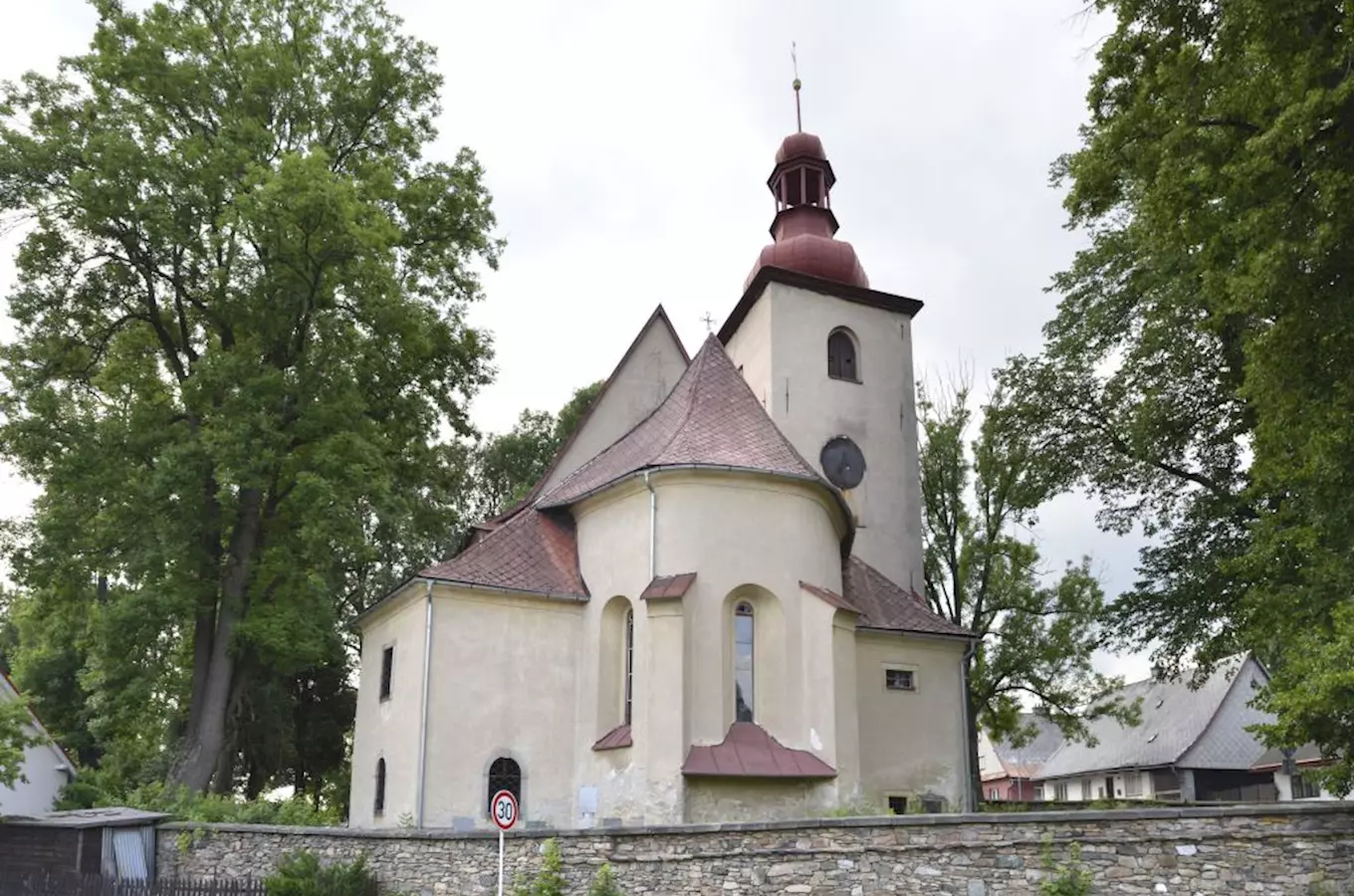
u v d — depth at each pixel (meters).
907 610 27.06
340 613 40.06
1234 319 21.69
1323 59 14.02
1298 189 14.75
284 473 28.00
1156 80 15.84
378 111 31.92
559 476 29.31
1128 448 27.70
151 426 28.58
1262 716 48.97
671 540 21.52
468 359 33.59
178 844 19.34
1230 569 20.50
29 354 28.42
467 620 22.45
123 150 26.45
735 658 21.50
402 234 31.92
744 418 24.06
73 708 40.12
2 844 18.75
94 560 27.64
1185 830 12.43
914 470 32.75
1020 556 35.81
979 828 13.21
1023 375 30.56
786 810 20.17
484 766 21.70
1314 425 15.84
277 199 26.08
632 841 14.78
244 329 29.47
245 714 35.50
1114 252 27.67
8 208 26.98
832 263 33.75
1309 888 11.80
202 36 28.38
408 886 16.52
